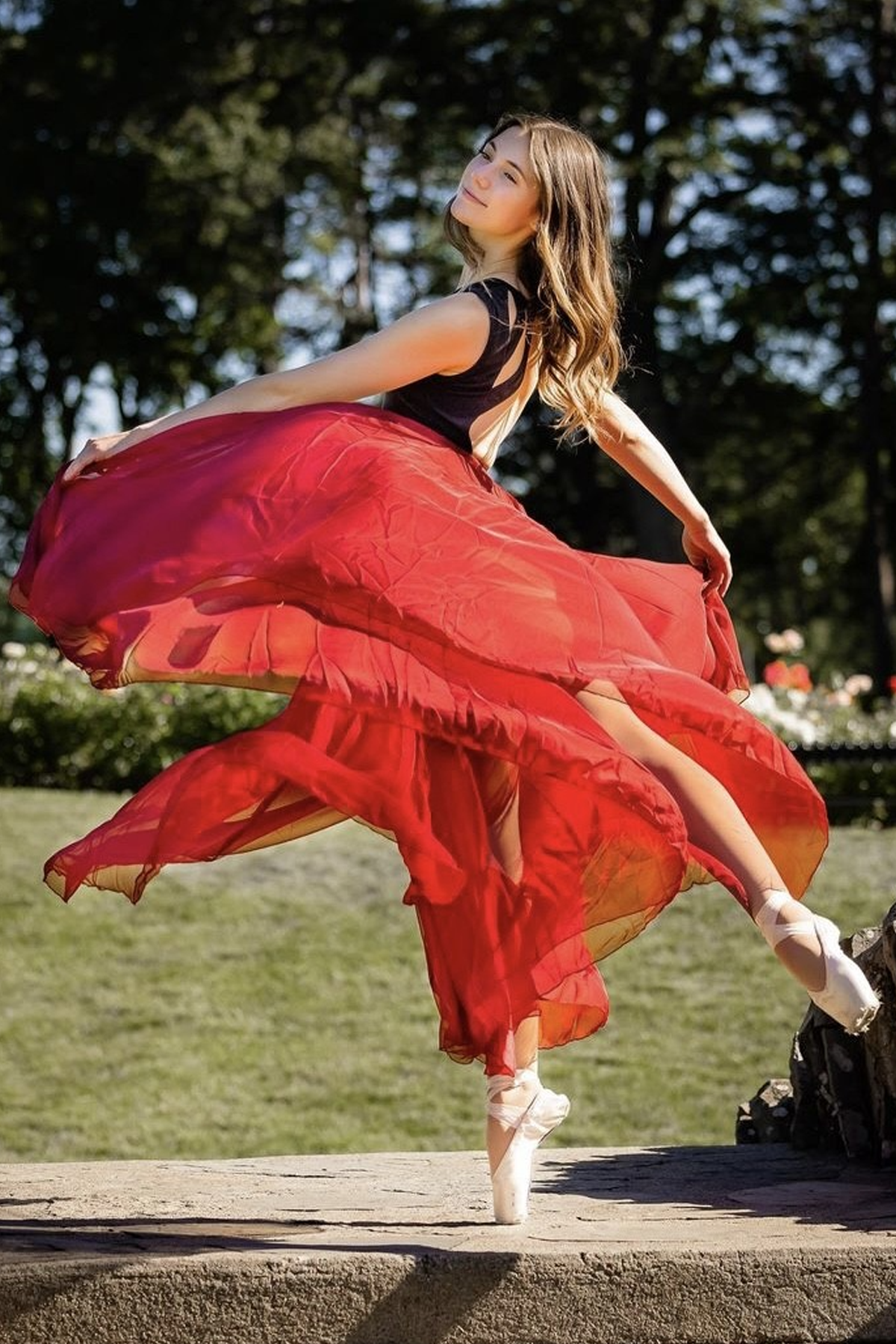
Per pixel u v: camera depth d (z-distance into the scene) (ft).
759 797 10.44
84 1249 8.78
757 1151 13.20
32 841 37.14
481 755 9.86
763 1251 8.64
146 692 45.06
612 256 11.08
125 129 88.74
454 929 9.67
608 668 9.55
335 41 88.58
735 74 90.02
